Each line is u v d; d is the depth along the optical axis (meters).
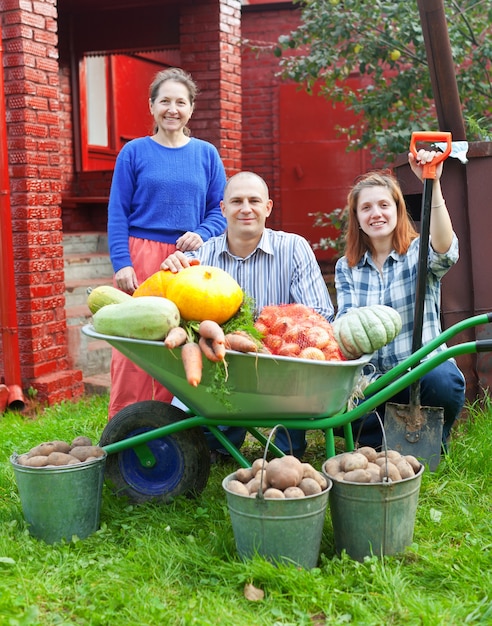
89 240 8.55
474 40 7.16
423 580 3.03
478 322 3.35
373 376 4.31
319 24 7.26
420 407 4.02
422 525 3.52
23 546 3.28
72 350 6.70
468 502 3.79
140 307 3.25
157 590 3.00
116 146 10.34
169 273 3.53
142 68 10.87
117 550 3.35
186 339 3.24
